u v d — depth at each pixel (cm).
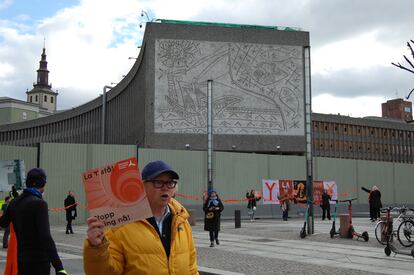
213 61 4362
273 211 3600
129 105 5234
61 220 2981
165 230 348
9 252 518
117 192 327
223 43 4400
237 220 2388
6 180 2578
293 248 1519
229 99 4356
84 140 7169
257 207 3550
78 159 3092
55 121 8075
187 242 357
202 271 1098
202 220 3316
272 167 3669
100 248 311
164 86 4234
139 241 328
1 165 2591
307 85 2028
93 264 312
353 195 4006
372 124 10850
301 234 1830
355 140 10562
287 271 1089
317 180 3841
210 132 2736
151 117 4181
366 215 3716
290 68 4531
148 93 4209
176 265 338
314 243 1655
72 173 3062
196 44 4347
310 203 1930
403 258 1282
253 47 4466
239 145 4325
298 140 4466
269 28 4528
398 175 4294
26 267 510
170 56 4281
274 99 4456
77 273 1086
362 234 1695
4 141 9231
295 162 3756
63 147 3066
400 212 1602
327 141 10125
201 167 3450
